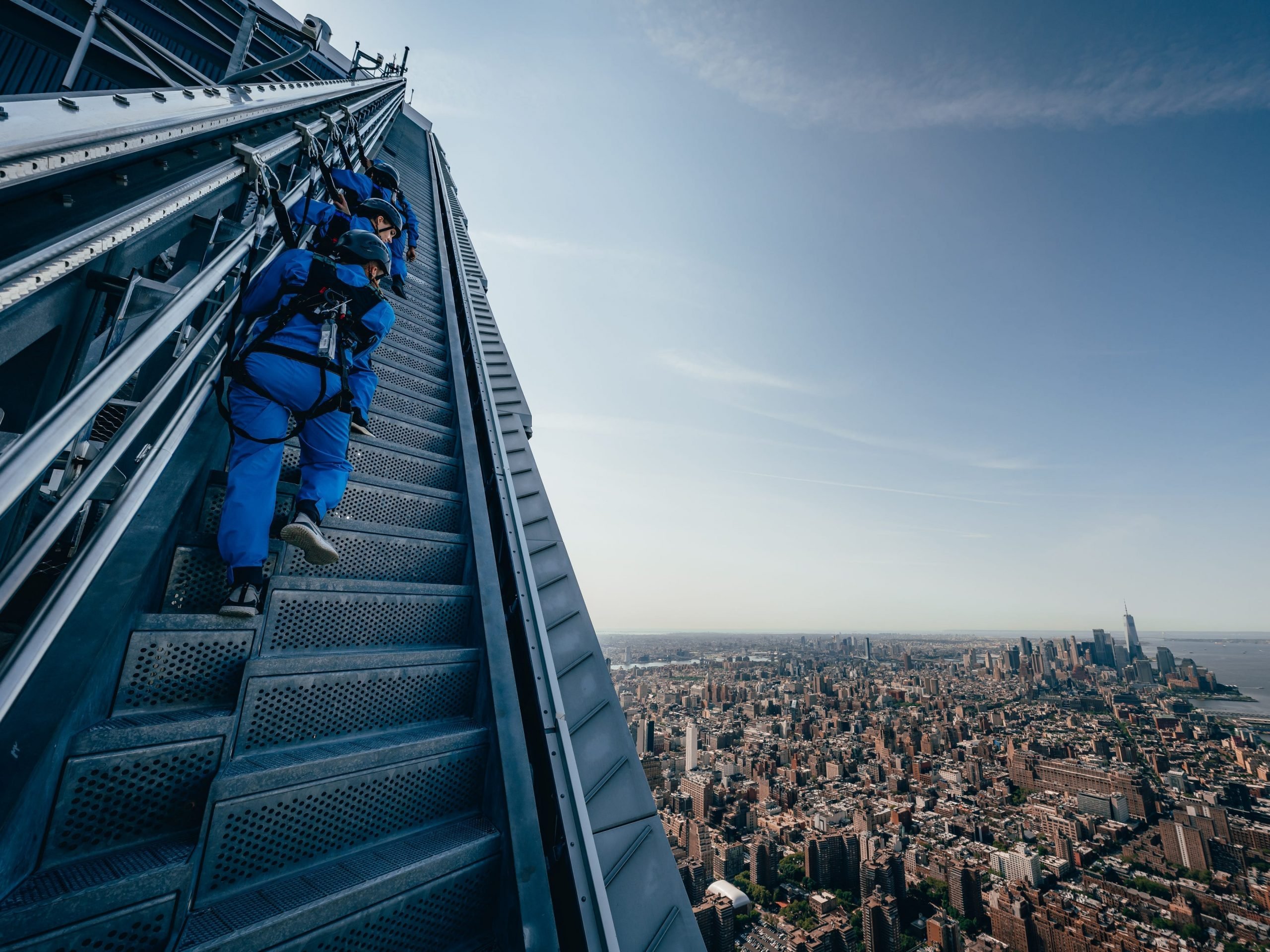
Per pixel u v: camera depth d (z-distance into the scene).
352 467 2.83
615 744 2.00
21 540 1.87
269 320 1.97
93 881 1.17
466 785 1.90
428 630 2.35
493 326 6.12
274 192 2.13
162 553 1.82
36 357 1.71
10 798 1.10
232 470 1.81
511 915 1.55
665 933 1.52
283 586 1.94
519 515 2.80
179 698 1.66
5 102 1.04
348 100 4.67
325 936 1.34
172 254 3.42
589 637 2.41
